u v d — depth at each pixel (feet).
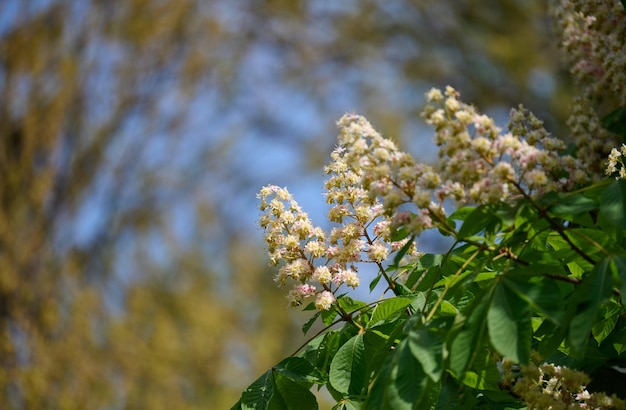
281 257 8.21
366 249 8.13
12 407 43.39
